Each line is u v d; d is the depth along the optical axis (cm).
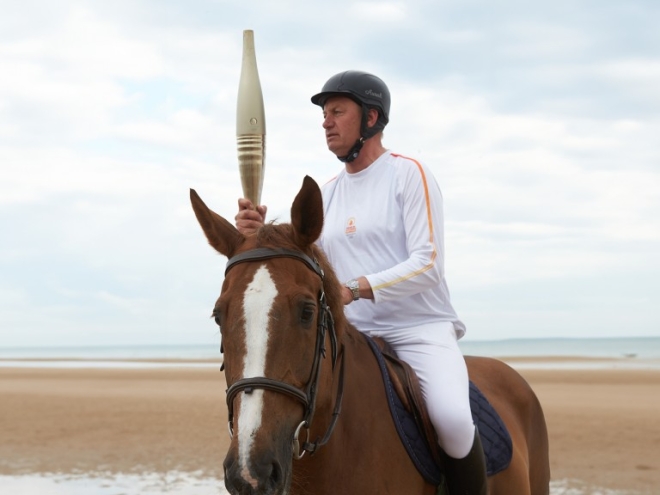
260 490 262
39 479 1009
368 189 398
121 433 1339
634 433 1277
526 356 7088
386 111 404
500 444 390
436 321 392
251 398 273
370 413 335
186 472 1041
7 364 5519
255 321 281
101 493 931
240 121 357
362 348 354
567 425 1366
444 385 359
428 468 351
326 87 400
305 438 302
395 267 363
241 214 350
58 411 1630
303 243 306
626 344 14150
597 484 944
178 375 3112
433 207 379
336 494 319
